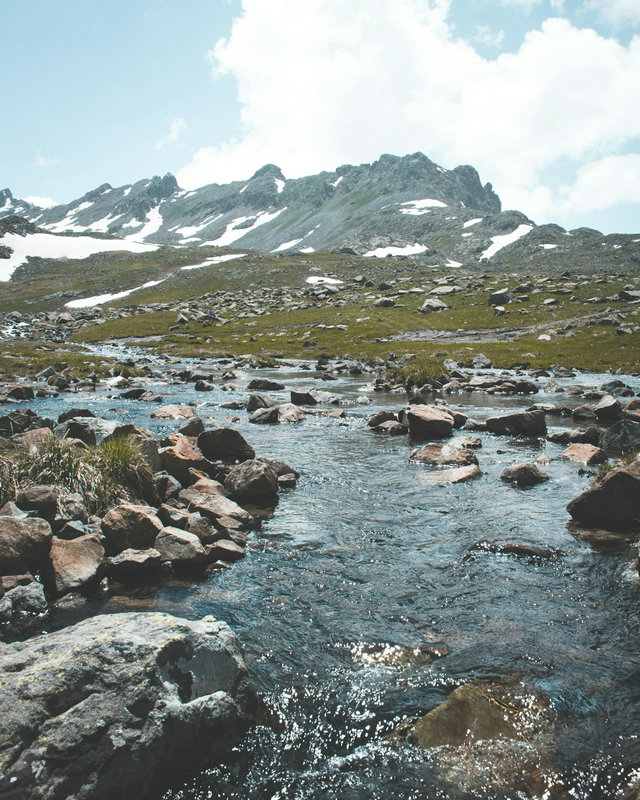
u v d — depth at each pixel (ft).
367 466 59.98
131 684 18.07
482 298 374.84
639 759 18.52
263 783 17.97
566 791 17.30
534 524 41.22
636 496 39.14
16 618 27.71
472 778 17.93
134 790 16.83
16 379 150.71
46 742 16.29
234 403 106.22
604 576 32.45
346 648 25.50
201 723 18.78
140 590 31.32
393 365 193.67
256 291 515.09
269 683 22.91
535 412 78.48
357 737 19.81
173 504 44.04
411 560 35.50
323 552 36.96
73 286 578.66
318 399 112.98
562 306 317.01
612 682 22.59
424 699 21.76
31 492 37.04
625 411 81.92
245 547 37.81
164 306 467.52
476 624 27.50
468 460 59.52
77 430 59.82
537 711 20.85
